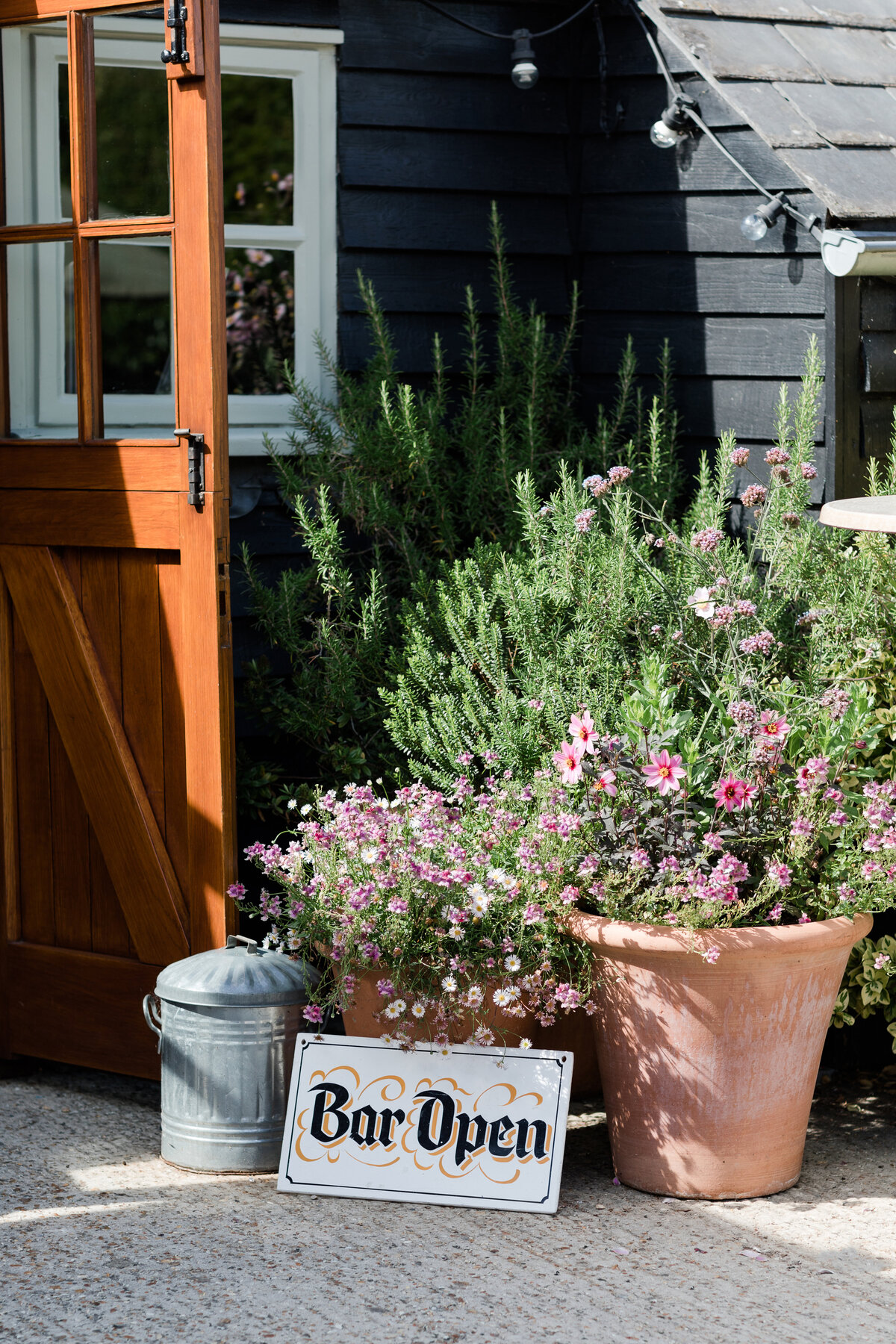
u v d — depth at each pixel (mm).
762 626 3740
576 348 5016
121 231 3684
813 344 4074
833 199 3953
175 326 3617
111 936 3902
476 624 4047
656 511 4352
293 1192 3219
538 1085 3207
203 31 3512
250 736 4406
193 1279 2807
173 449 3629
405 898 3207
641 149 4699
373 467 4402
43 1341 2578
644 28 4590
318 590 4445
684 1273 2840
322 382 4758
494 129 4883
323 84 4680
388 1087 3262
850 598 3926
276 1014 3326
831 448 4105
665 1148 3188
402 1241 2979
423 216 4820
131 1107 3803
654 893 3098
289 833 4176
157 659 3732
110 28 3717
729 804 3086
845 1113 3746
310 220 4711
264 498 4527
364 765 4125
